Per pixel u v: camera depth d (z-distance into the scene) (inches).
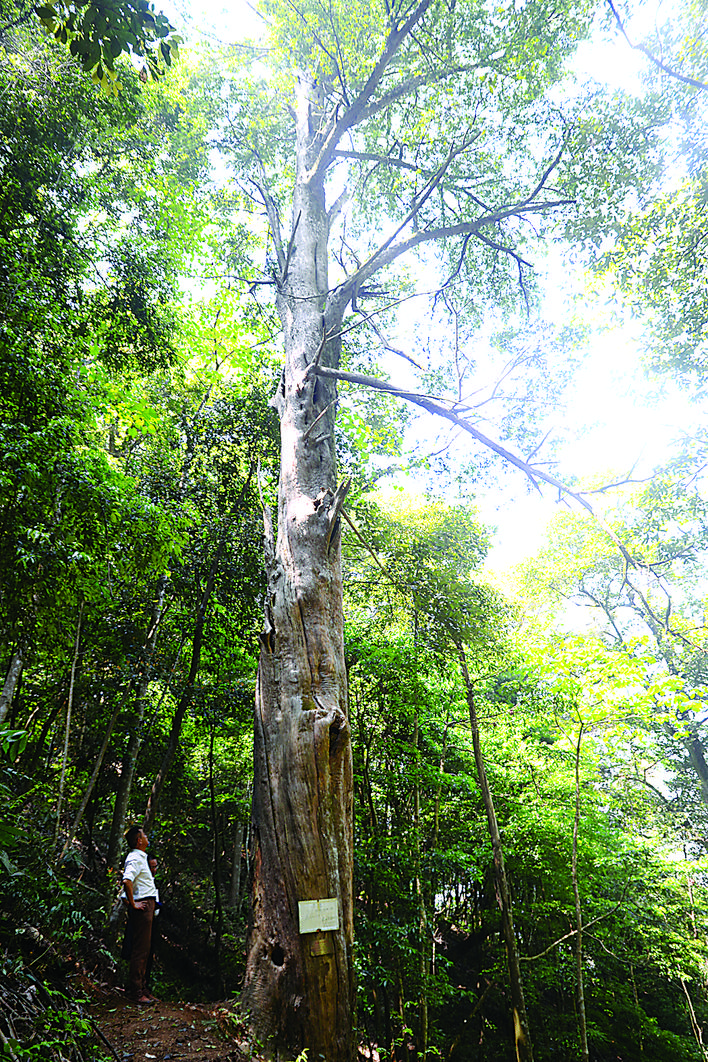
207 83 434.9
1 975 114.7
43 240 288.8
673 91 335.9
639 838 483.8
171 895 434.3
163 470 329.7
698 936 455.5
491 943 422.6
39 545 191.8
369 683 339.9
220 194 457.4
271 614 222.4
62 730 333.4
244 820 467.2
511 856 382.6
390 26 321.4
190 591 321.1
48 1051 107.0
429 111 388.2
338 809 191.5
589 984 404.5
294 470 259.4
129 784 295.1
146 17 97.3
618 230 362.6
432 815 370.0
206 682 362.9
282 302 348.2
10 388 194.4
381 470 413.4
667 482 352.5
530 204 405.1
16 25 293.9
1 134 281.7
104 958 191.8
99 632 282.8
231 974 335.6
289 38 352.5
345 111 350.3
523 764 447.2
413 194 422.0
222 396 379.2
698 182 335.6
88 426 233.0
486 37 353.7
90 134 343.6
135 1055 136.5
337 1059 159.9
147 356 350.9
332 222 414.0
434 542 376.5
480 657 388.8
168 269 355.6
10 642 229.8
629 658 281.4
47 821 189.3
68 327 260.8
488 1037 401.1
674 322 356.5
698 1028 428.8
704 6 313.6
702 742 629.9
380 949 289.1
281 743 196.9
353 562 424.8
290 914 173.9
